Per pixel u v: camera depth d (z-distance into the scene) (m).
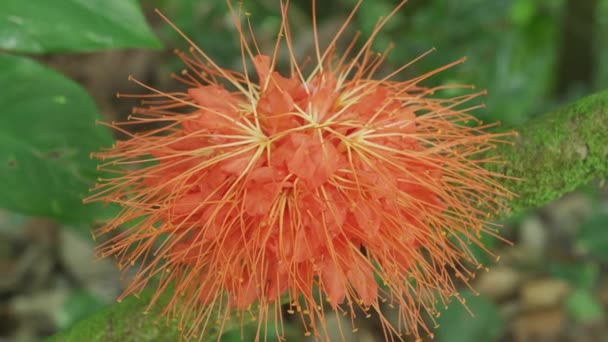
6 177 0.53
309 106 0.47
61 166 0.54
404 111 0.48
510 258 0.90
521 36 0.98
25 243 0.88
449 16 0.81
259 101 0.47
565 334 0.87
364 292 0.47
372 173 0.46
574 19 0.94
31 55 0.94
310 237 0.46
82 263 0.86
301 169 0.45
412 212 0.48
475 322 0.78
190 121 0.48
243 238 0.46
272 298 0.47
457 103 0.50
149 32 0.55
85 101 0.54
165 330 0.51
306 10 0.93
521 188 0.50
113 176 0.54
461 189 0.50
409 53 0.81
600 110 0.49
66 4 0.54
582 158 0.49
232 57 0.85
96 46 0.54
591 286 0.88
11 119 0.54
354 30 0.93
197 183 0.47
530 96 0.87
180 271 0.49
